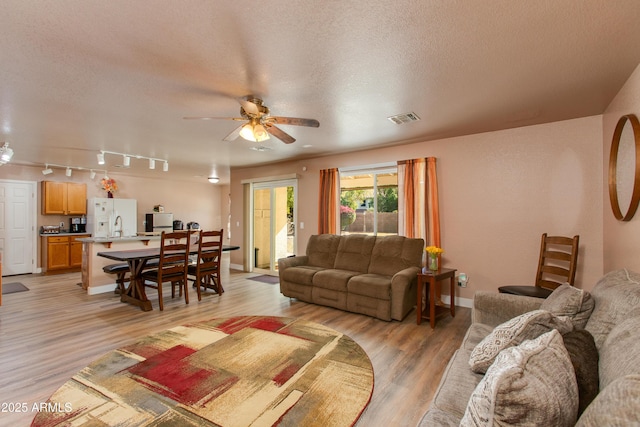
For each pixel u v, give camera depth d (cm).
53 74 239
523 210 375
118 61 220
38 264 677
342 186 538
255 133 275
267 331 213
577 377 106
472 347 187
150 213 867
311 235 530
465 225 414
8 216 646
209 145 473
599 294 169
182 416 121
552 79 247
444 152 430
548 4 159
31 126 372
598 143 331
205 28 181
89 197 752
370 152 499
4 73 237
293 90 270
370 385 145
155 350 182
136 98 288
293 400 133
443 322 359
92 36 189
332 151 516
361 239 461
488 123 361
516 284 379
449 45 199
